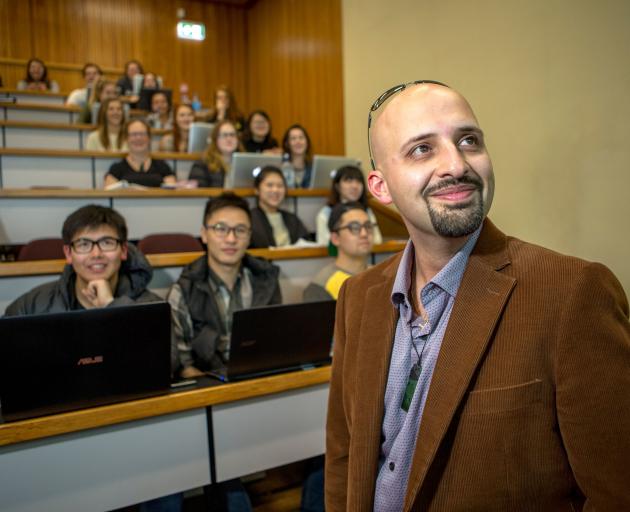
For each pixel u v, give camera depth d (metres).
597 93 2.10
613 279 0.50
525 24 2.42
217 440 1.12
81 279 1.38
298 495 1.54
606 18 2.05
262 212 2.46
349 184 2.49
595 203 2.12
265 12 5.44
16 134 3.37
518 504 0.50
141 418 1.02
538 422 0.49
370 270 0.71
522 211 2.47
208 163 3.04
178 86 5.73
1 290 1.56
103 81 4.16
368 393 0.60
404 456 0.57
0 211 2.06
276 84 5.27
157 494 1.05
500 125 2.58
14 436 0.91
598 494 0.46
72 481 0.98
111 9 5.48
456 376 0.51
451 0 2.89
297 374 1.19
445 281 0.56
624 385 0.46
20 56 5.19
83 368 0.96
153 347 1.01
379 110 0.61
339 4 4.11
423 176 0.52
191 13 5.77
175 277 1.75
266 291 1.64
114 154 2.96
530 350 0.49
